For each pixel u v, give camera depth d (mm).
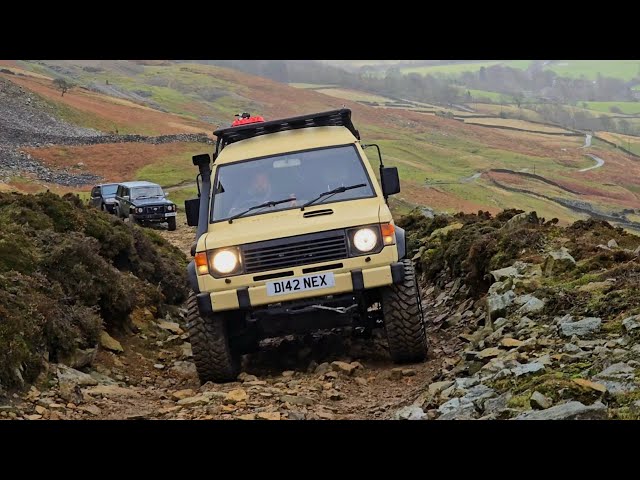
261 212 12734
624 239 16547
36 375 11414
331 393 11117
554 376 8680
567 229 17656
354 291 12031
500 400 8695
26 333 11734
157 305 18625
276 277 11914
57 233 16641
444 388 10312
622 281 12070
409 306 12172
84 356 13055
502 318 12891
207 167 13562
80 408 10820
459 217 26344
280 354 14188
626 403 7812
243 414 10242
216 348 12305
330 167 13188
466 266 18391
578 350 9992
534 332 11555
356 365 12477
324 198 12773
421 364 12672
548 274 14242
